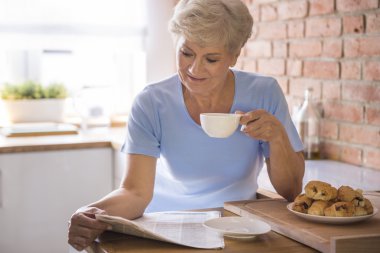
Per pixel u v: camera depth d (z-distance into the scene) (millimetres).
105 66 3719
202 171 1822
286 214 1514
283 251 1284
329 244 1238
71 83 3686
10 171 2721
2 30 3299
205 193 1856
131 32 3516
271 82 1865
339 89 2426
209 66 1584
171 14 3574
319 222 1411
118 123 3500
